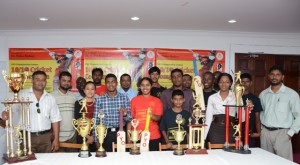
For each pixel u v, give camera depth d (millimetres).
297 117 2713
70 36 4121
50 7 2752
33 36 4098
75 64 4137
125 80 3355
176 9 2830
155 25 3686
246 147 1972
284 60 4410
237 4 2633
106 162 1700
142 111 2596
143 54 4164
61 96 2773
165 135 2498
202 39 4219
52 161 1717
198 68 4227
